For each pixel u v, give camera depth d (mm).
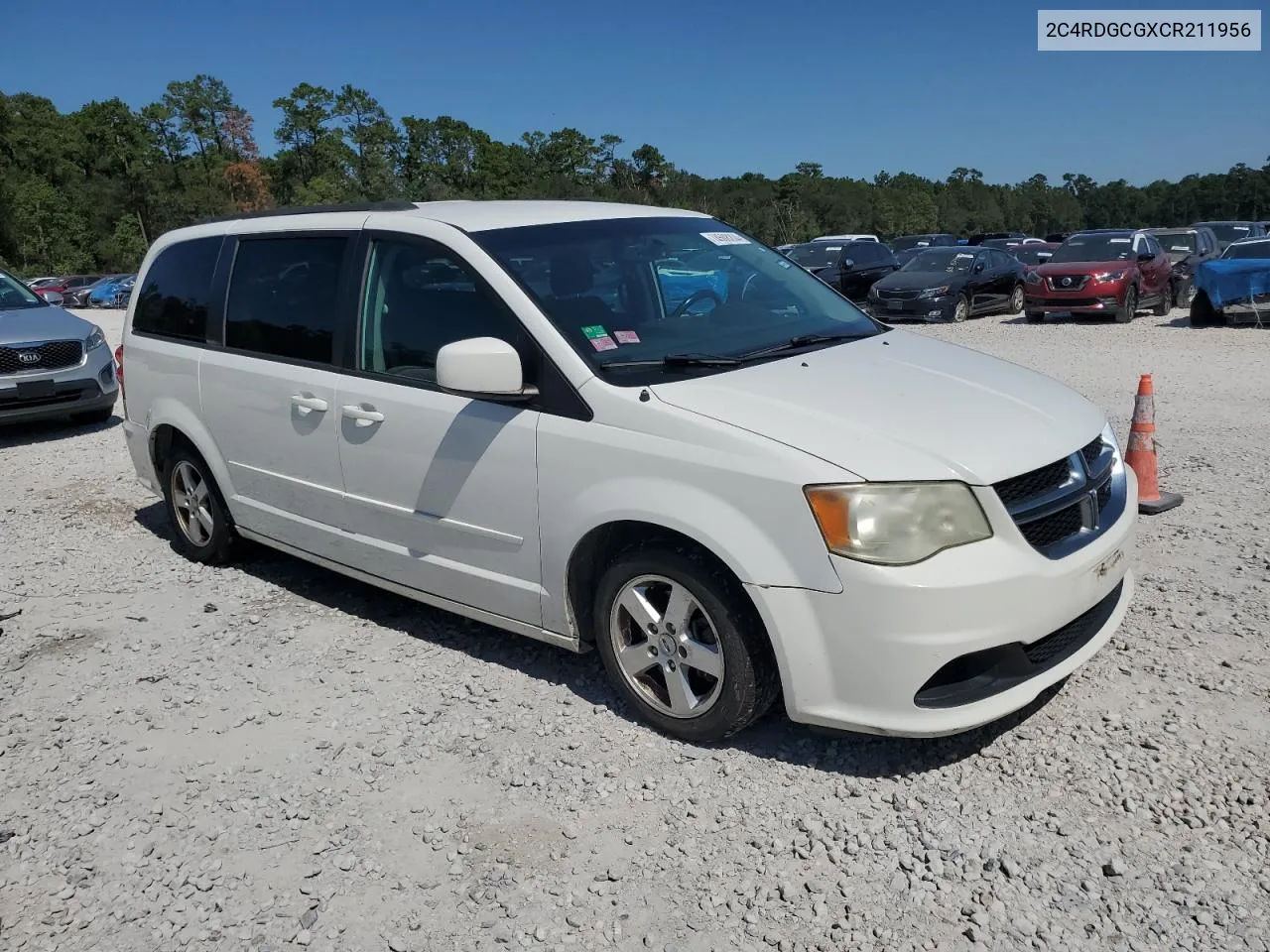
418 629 4773
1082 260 17828
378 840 3213
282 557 5887
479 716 3922
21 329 9453
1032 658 3309
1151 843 2980
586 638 3926
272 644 4695
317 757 3709
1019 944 2637
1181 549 5230
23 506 7266
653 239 4457
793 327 4305
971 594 3055
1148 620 4398
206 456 5363
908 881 2896
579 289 3990
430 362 4145
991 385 3803
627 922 2801
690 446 3348
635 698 3758
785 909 2814
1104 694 3797
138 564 5891
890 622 3057
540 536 3795
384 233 4414
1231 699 3721
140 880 3094
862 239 24188
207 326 5324
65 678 4453
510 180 112812
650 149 109500
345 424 4441
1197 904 2734
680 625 3520
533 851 3115
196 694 4238
